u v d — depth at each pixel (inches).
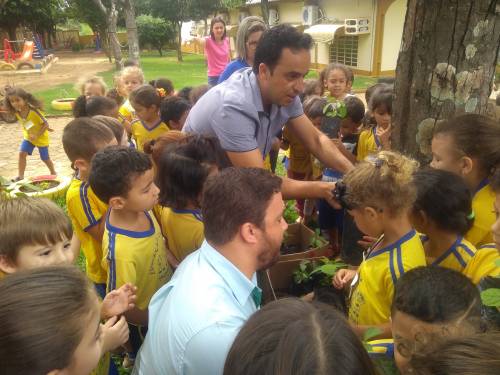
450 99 88.2
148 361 57.1
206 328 50.8
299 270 109.1
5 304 42.1
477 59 85.8
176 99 156.3
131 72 238.5
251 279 58.6
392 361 55.9
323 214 136.6
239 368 35.5
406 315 51.8
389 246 69.5
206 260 58.1
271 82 90.6
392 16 749.3
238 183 57.0
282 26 88.5
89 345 46.7
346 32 779.4
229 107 91.7
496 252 65.9
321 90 192.2
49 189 218.7
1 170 300.2
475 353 31.4
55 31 1587.1
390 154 69.2
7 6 1070.4
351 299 78.2
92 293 47.6
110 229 86.0
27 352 40.6
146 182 82.2
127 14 567.2
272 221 57.3
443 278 52.6
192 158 85.2
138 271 85.9
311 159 159.2
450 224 68.6
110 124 130.9
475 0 82.4
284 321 36.4
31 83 736.3
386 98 129.2
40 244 71.7
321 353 33.3
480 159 75.7
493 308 53.0
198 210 87.9
